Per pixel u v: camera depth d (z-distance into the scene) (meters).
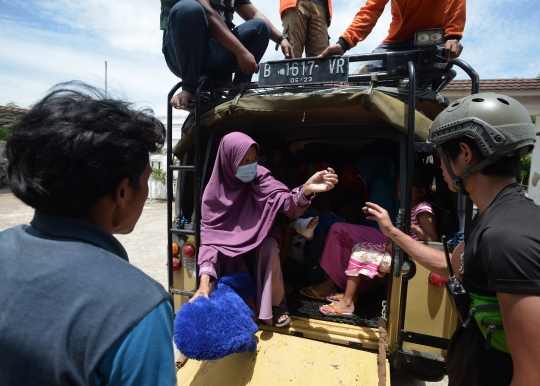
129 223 0.87
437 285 1.91
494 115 1.03
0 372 0.60
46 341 0.59
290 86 2.25
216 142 3.06
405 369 2.15
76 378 0.59
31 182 0.68
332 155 3.27
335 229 2.56
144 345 0.63
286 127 3.20
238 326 1.85
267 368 1.92
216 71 2.74
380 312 2.44
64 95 0.76
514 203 0.99
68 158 0.67
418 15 2.91
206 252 2.20
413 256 1.56
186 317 1.82
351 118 2.76
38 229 0.74
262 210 2.30
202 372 1.96
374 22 2.47
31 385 0.59
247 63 2.51
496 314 1.02
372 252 2.35
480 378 1.10
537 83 9.11
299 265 3.06
